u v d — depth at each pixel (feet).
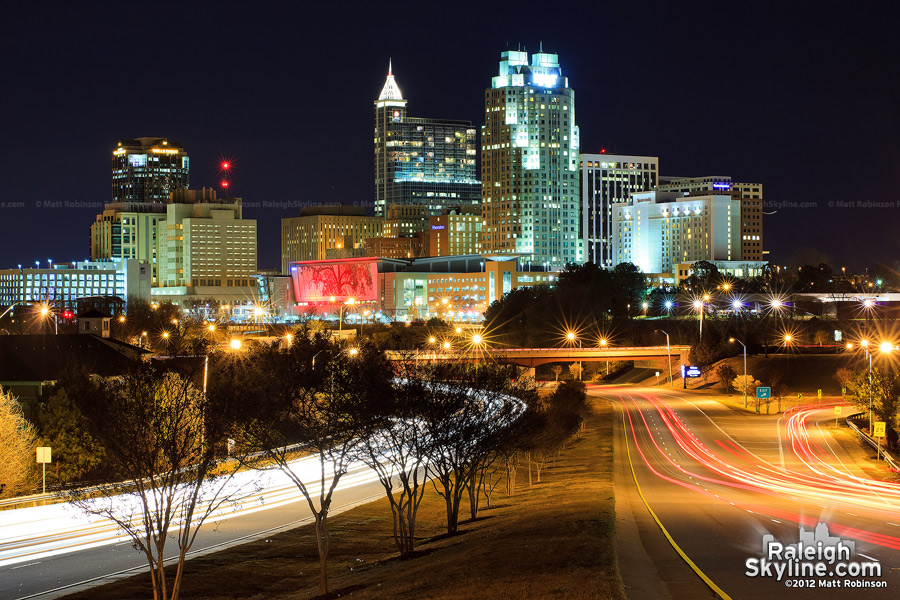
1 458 324.39
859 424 559.79
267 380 232.94
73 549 266.57
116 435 198.08
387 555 253.44
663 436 525.75
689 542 211.61
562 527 224.94
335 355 245.86
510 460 372.99
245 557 256.93
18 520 306.14
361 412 229.25
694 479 372.99
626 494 321.93
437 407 254.47
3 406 336.49
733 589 159.22
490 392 301.84
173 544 274.16
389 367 250.57
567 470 415.85
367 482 395.34
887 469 407.23
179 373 231.50
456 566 188.55
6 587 226.58
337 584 213.66
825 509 280.51
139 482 196.03
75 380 315.58
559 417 437.58
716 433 536.83
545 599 145.69
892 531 232.73
